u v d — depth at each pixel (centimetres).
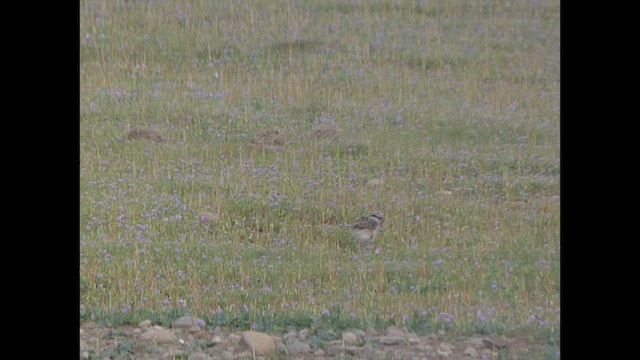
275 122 2291
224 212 1712
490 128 2297
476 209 1756
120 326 1198
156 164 1962
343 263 1470
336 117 2339
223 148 2106
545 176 1962
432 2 3366
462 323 1184
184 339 1142
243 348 1095
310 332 1159
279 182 1883
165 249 1505
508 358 1077
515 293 1330
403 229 1659
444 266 1458
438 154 2103
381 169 1997
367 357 1070
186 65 2728
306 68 2716
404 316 1203
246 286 1357
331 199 1786
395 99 2500
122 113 2303
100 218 1642
